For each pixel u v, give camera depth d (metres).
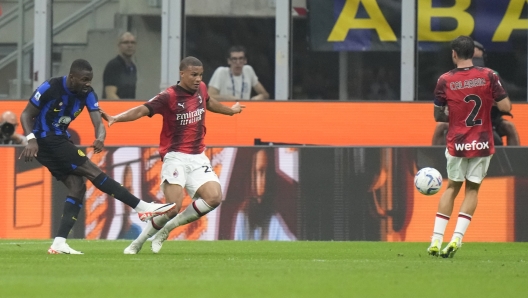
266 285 20.42
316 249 36.81
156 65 50.97
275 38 50.62
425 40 50.75
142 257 30.16
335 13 50.69
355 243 42.25
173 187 31.70
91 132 50.69
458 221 30.53
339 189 44.84
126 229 44.94
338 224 44.75
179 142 31.92
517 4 50.44
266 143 50.09
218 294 18.66
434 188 32.22
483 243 43.28
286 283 20.88
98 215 45.00
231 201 44.94
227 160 45.06
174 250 35.22
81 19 51.28
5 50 51.47
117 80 51.03
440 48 50.75
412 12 50.62
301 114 50.34
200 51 50.75
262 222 44.84
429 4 50.78
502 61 50.59
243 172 45.03
